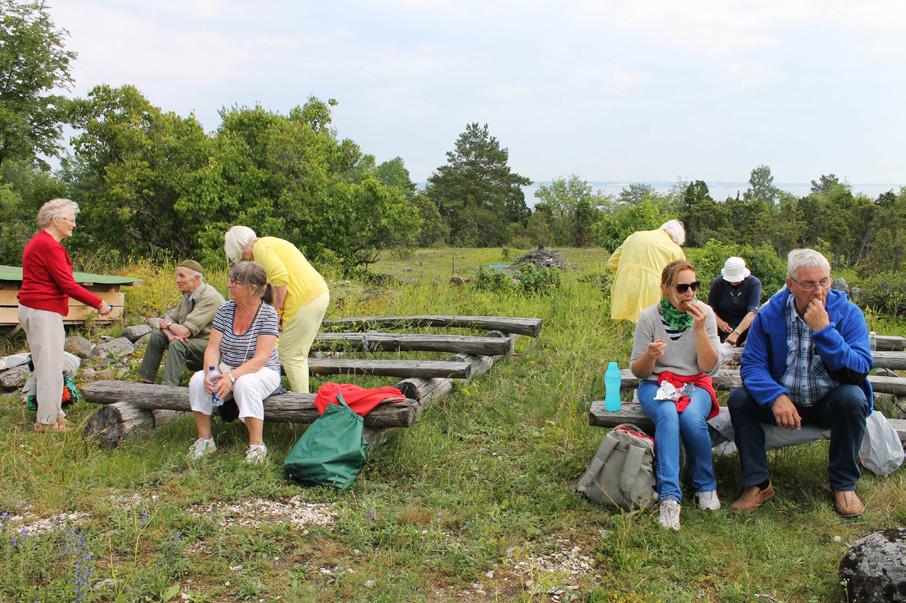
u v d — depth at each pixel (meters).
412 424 5.30
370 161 21.03
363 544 3.91
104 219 17.25
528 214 78.44
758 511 4.38
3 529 3.86
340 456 4.70
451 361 6.68
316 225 16.83
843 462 4.30
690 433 4.38
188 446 5.34
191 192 16.23
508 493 4.66
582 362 7.58
